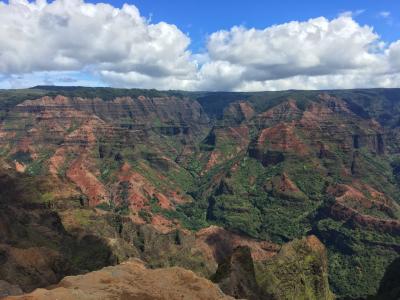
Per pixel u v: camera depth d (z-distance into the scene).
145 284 77.94
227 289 101.56
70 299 66.06
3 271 115.62
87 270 138.75
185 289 78.75
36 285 116.38
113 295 71.25
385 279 149.00
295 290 132.50
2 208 155.25
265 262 141.00
